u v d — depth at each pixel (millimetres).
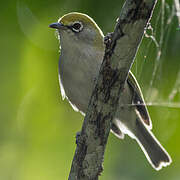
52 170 12664
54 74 12211
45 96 12477
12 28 11750
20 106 12578
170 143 12727
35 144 12734
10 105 12555
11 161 12727
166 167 12891
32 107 12609
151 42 10922
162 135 12695
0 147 12688
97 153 7609
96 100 7332
